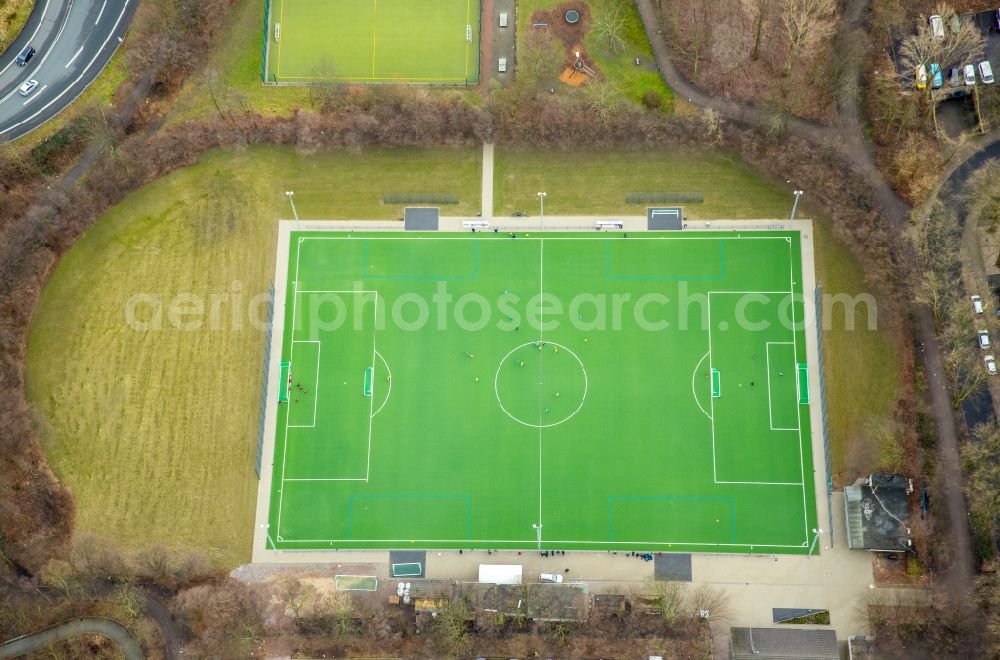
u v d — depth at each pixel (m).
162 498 114.25
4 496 112.94
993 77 117.19
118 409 116.75
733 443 114.25
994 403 110.12
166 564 111.62
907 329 113.31
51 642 109.94
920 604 106.88
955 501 108.88
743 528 111.81
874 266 114.44
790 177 119.25
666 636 108.31
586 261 120.38
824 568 109.94
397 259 121.25
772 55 121.31
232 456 115.38
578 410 116.38
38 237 119.06
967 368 110.50
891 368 113.56
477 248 121.25
